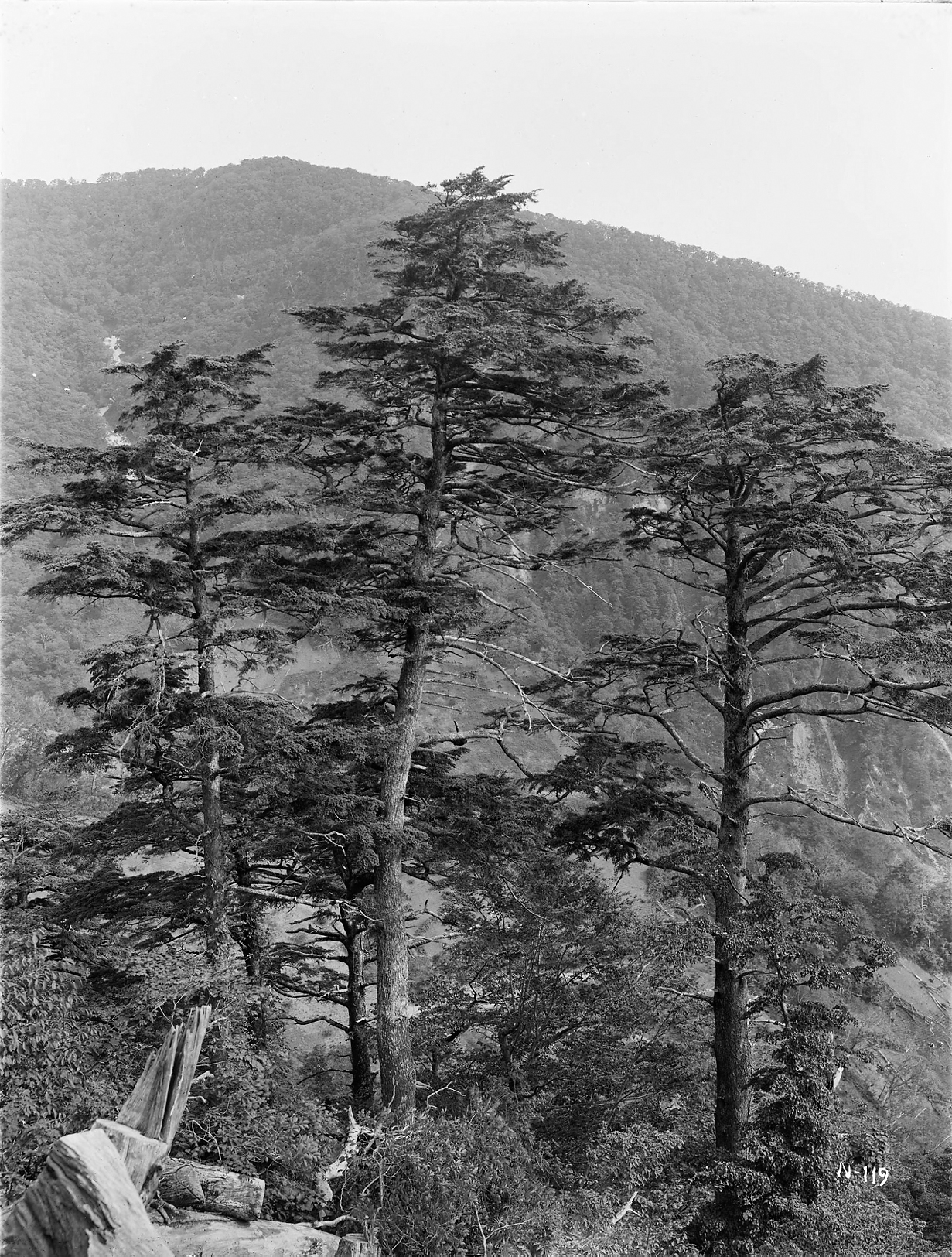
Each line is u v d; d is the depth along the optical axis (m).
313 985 21.38
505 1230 12.09
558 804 20.92
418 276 18.80
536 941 20.17
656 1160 15.87
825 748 108.94
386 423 18.89
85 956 17.00
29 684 83.06
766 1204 15.95
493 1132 13.83
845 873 58.47
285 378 122.75
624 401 18.97
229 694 16.64
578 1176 15.60
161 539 17.06
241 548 17.27
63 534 15.44
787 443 19.36
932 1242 23.02
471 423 19.45
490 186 18.14
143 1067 12.62
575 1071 20.58
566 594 109.25
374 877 18.73
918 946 57.56
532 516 19.94
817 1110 16.11
